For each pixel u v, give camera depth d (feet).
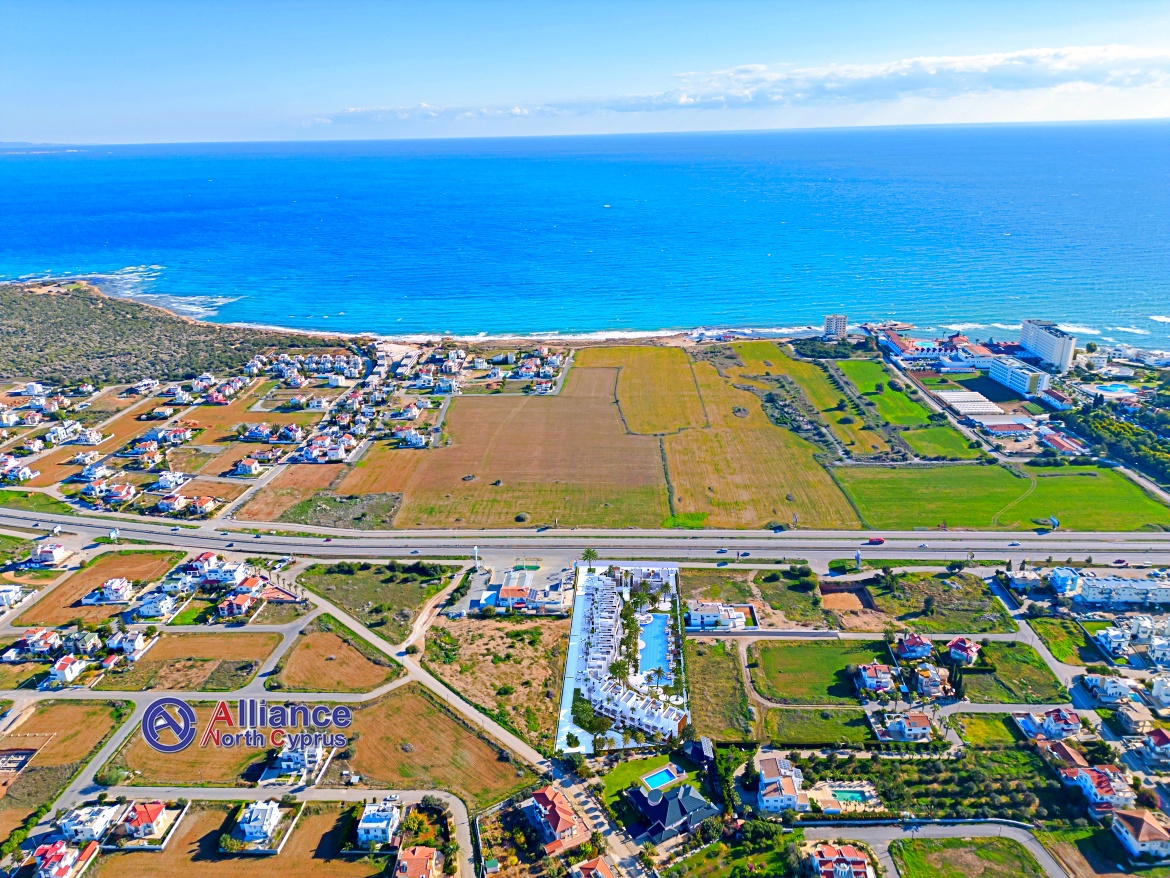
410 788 432.66
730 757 446.60
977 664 522.88
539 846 392.88
